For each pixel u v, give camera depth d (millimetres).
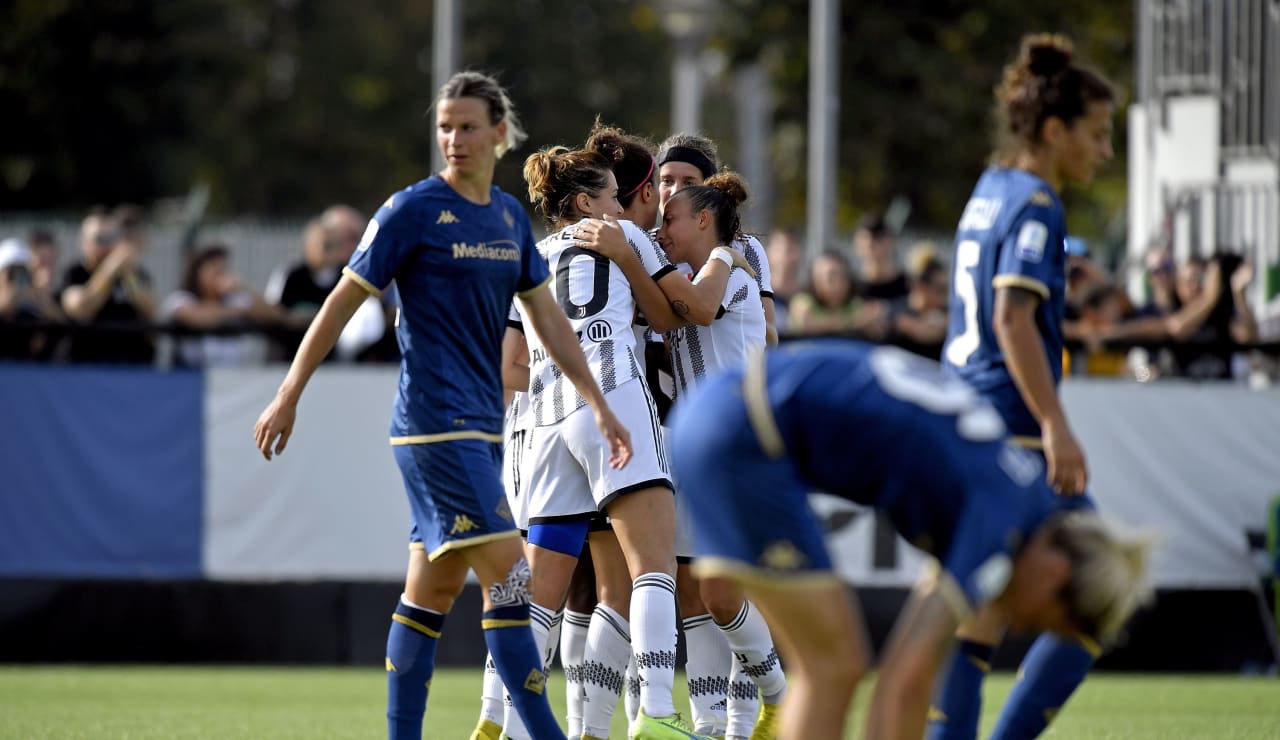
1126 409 36875
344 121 131125
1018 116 16938
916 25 102062
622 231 20000
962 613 11844
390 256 17297
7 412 36969
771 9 102750
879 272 42844
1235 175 48938
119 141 116812
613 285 19938
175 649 37250
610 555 20781
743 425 12672
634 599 19516
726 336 21109
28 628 37031
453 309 17344
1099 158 16969
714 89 140625
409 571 18109
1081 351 38781
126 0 115500
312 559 37156
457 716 27500
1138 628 37156
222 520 37219
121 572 37188
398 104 134125
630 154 21781
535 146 135875
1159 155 50781
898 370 12594
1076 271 41094
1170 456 36969
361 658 37094
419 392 17406
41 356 38156
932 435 12234
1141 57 52500
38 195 114875
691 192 21406
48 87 113250
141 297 40375
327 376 37156
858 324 38250
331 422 37188
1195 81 49844
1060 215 16484
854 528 36406
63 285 41625
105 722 25750
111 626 37188
